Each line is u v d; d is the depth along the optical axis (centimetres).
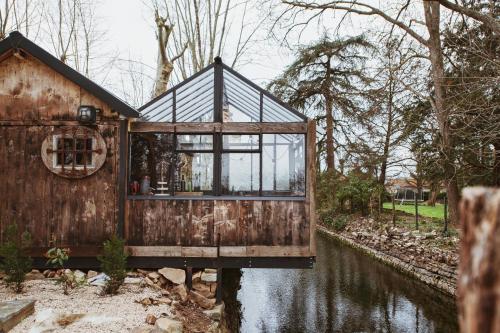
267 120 815
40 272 793
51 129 784
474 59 1155
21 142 785
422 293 1166
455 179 1322
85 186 784
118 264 686
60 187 783
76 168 780
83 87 767
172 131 805
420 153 1486
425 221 1806
